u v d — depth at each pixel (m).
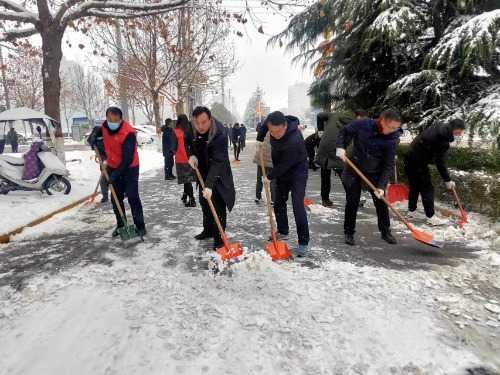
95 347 2.43
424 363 2.21
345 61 9.39
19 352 2.40
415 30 7.72
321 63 11.11
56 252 4.31
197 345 2.41
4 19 8.41
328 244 4.41
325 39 11.26
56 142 9.27
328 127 6.11
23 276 3.62
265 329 2.57
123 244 4.54
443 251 4.10
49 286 3.37
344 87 10.04
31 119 8.87
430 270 3.57
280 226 4.68
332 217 5.73
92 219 5.86
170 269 3.70
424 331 2.53
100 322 2.73
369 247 4.29
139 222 4.76
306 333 2.52
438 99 7.55
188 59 17.27
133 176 4.59
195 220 5.72
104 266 3.82
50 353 2.38
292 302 2.93
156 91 17.80
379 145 4.06
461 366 2.18
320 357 2.27
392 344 2.39
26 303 3.07
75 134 35.53
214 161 3.84
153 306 2.94
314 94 11.52
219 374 2.14
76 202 7.00
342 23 9.23
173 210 6.46
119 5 8.66
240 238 4.68
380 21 7.58
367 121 4.11
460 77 7.33
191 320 2.71
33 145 7.44
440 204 5.95
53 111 9.23
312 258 3.93
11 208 6.23
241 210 6.25
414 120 8.03
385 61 8.86
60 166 7.50
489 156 5.95
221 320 2.70
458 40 6.55
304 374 2.13
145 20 15.58
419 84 7.68
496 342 2.42
